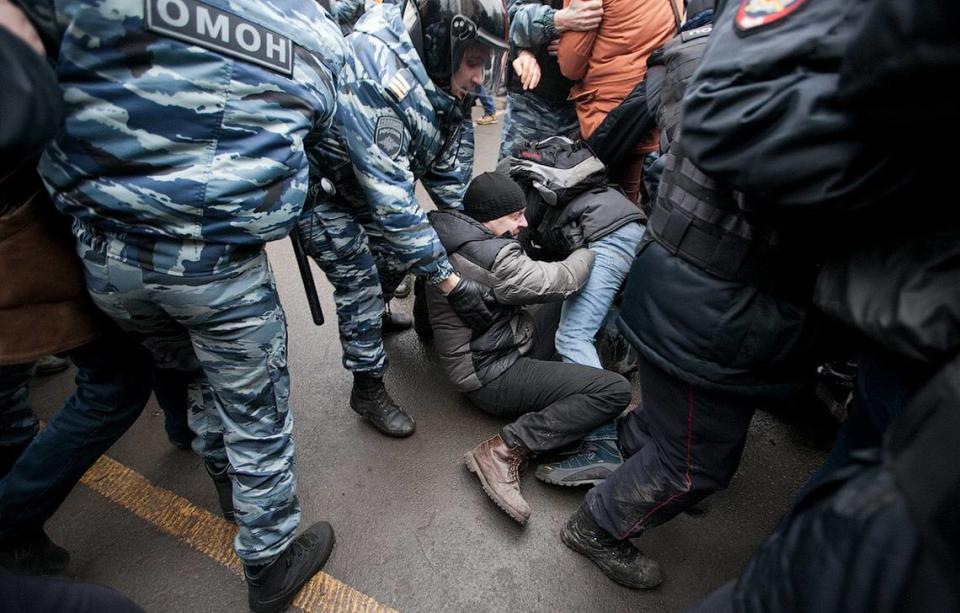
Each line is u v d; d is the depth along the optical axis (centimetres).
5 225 75
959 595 33
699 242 87
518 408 167
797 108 55
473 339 164
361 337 159
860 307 58
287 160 80
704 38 123
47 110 54
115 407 109
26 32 56
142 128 68
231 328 88
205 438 126
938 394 36
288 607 127
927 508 35
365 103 117
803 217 64
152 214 72
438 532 145
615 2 190
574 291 167
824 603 43
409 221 130
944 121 42
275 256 277
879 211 55
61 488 113
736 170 62
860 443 73
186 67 67
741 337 87
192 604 128
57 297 86
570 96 230
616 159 217
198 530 145
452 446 171
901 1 39
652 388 106
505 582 133
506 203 163
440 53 125
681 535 147
